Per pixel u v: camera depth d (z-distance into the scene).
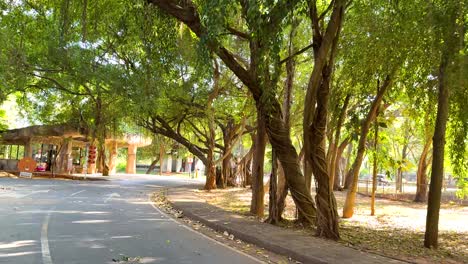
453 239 13.74
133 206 17.89
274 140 13.44
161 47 14.94
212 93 27.73
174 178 49.00
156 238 10.59
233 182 37.38
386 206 24.97
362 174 75.62
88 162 40.25
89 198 20.08
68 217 13.39
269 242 10.17
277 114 13.38
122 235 10.77
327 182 11.58
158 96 25.36
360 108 17.64
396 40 12.12
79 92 33.62
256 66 12.18
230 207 20.38
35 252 8.34
